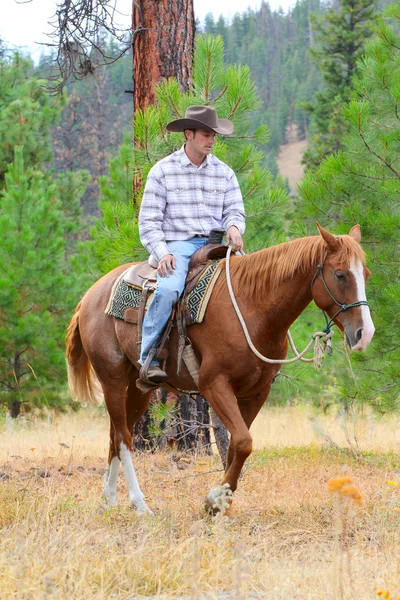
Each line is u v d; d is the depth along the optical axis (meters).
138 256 11.97
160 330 8.19
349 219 13.15
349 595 5.59
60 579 5.66
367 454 13.72
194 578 5.52
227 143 12.11
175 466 11.55
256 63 163.62
